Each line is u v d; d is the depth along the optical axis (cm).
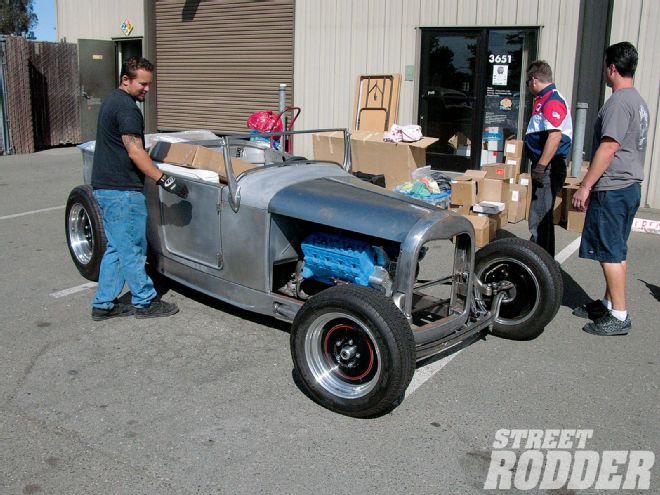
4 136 1359
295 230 448
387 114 1036
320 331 381
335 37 1098
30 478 315
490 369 438
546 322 463
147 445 344
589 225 488
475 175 770
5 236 735
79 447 341
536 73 551
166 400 389
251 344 466
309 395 398
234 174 461
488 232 696
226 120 1320
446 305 452
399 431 363
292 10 1157
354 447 347
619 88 473
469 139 1023
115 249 493
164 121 1438
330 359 385
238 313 521
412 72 1034
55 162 1276
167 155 524
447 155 1040
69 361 436
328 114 1131
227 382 412
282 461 333
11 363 432
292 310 434
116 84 1542
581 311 527
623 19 828
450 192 733
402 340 350
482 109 1002
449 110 1029
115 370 425
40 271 617
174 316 512
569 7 907
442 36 1009
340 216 407
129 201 474
